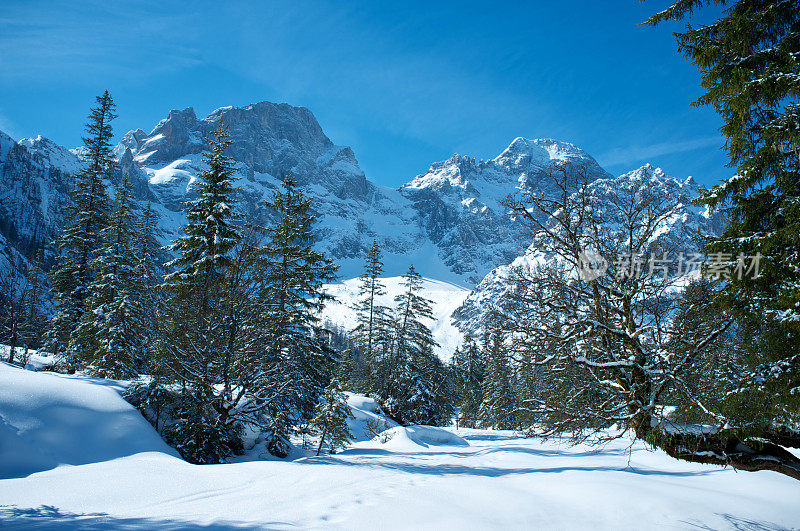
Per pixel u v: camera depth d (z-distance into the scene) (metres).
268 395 21.22
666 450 7.72
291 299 25.14
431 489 11.83
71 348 27.33
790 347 7.07
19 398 16.45
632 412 7.98
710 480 14.82
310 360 25.64
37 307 45.50
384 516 9.22
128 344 25.92
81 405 17.53
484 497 11.07
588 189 9.07
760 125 7.69
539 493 11.75
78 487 11.65
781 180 7.08
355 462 18.52
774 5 7.36
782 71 6.99
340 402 23.16
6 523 8.54
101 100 32.50
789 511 11.45
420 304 42.44
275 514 9.36
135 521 8.77
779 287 6.98
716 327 7.89
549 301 9.00
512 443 29.77
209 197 23.64
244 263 21.44
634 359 7.94
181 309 20.62
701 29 7.82
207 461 17.88
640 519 9.94
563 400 9.03
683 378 7.84
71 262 31.59
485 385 48.50
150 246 34.00
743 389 6.97
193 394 18.75
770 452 7.24
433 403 41.78
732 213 7.91
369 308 43.47
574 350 8.66
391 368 41.31
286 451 21.69
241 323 20.94
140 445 16.98
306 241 27.09
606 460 20.47
